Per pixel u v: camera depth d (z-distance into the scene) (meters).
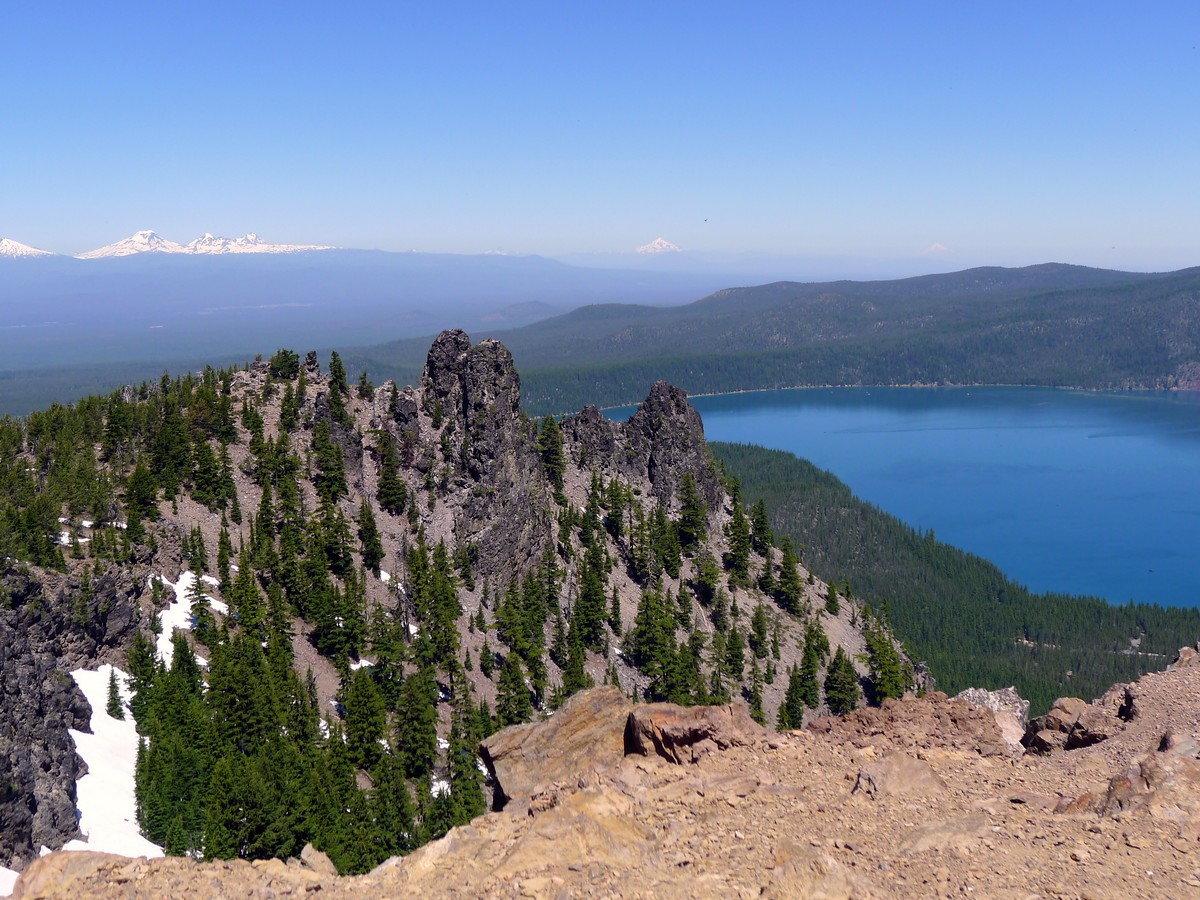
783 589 196.25
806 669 156.12
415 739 97.50
